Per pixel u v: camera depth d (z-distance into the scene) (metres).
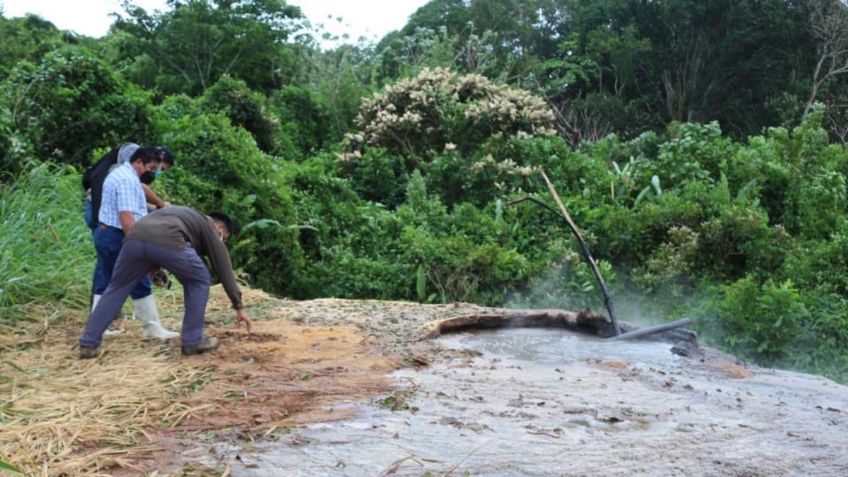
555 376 5.32
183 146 12.05
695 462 3.68
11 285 6.82
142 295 5.94
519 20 40.69
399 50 31.80
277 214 12.23
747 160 14.57
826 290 11.53
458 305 7.89
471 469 3.53
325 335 6.29
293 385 4.86
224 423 4.13
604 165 16.50
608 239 13.00
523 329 7.21
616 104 31.83
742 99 31.95
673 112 32.91
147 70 30.20
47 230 7.80
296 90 24.61
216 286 8.51
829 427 4.29
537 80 32.12
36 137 11.86
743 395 4.99
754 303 10.47
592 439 3.97
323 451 3.72
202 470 3.47
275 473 3.46
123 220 5.71
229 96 18.73
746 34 31.23
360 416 4.27
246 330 6.30
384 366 5.39
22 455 3.58
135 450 3.72
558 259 12.33
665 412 4.50
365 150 18.11
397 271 12.59
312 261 13.05
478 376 5.24
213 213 5.99
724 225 12.42
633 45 32.81
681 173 14.57
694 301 11.63
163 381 4.88
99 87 12.67
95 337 5.43
